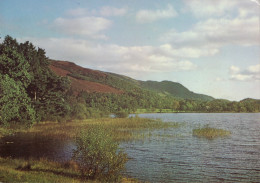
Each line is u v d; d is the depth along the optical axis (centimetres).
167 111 16850
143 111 15962
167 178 1556
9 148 2417
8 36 4697
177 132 3928
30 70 4975
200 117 9512
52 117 5103
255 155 2284
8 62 2883
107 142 1361
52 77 5381
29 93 4991
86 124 4369
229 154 2330
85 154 1334
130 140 3050
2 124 2597
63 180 1122
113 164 1338
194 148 2609
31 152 2238
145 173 1658
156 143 2878
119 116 6988
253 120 7431
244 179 1555
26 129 3694
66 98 6247
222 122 6519
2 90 2427
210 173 1688
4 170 1173
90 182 1174
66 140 2911
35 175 1173
